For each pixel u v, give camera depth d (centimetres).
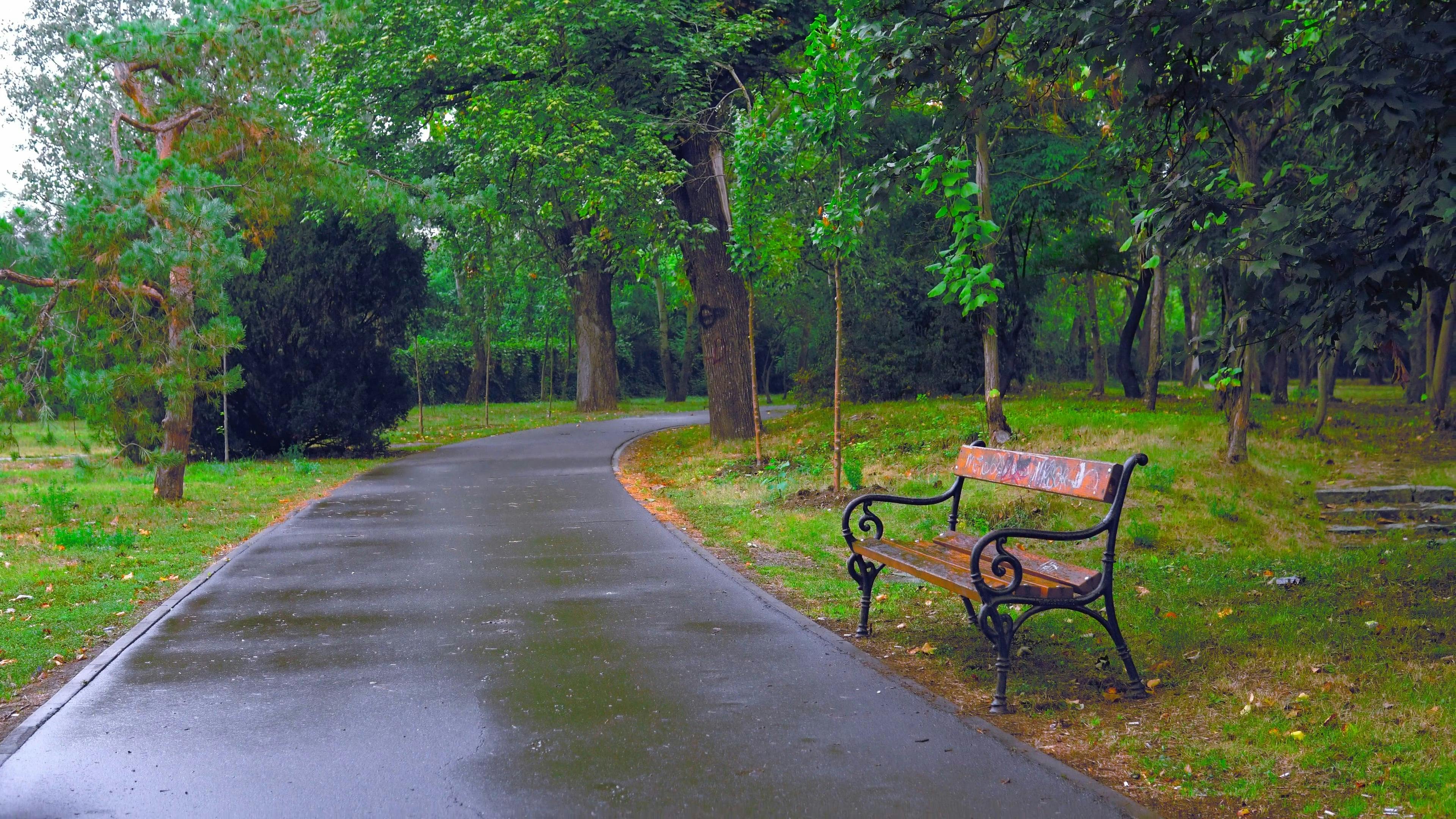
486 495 1423
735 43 1912
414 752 425
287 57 1456
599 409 4203
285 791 385
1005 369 2486
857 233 1239
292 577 838
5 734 461
